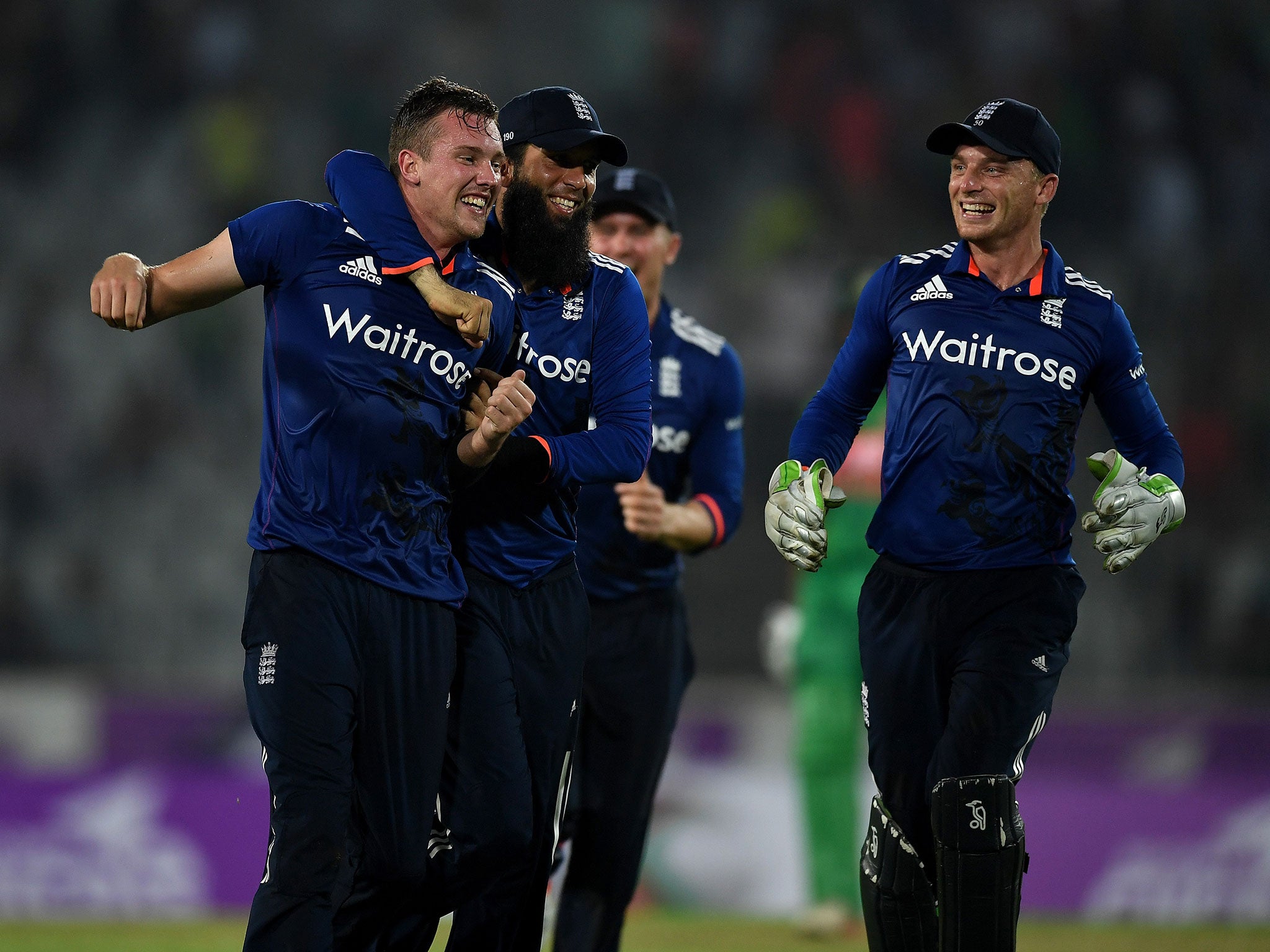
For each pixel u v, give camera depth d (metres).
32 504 45.44
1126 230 52.38
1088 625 43.84
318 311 12.16
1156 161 53.16
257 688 12.09
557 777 14.07
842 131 53.94
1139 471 13.34
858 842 25.02
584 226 14.02
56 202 50.31
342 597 12.14
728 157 53.97
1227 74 55.03
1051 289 13.45
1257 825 28.67
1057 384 13.32
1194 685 43.62
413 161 12.54
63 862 27.72
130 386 46.56
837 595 23.66
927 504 13.49
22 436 45.97
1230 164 53.94
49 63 51.75
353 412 12.12
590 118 13.82
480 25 55.28
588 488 16.25
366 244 12.30
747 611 41.84
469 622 13.48
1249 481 47.12
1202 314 50.88
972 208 13.43
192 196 51.28
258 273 12.20
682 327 17.52
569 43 55.50
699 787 28.42
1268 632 43.97
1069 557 13.78
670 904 27.98
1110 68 54.56
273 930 11.64
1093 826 28.64
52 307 48.31
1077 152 53.09
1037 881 28.42
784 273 49.69
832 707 23.62
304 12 53.69
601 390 14.14
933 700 13.61
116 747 29.20
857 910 23.78
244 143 51.78
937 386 13.45
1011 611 13.31
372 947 13.06
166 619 44.44
